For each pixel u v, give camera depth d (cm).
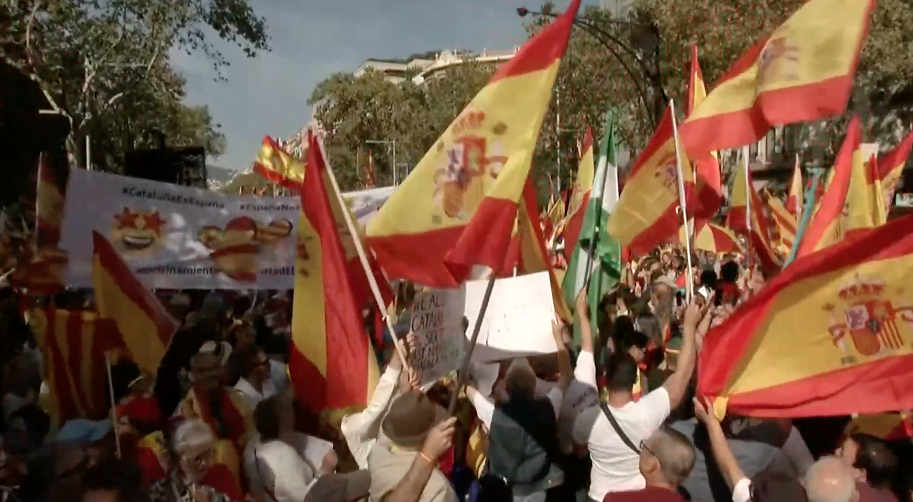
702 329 525
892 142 3167
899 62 2444
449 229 461
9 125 1346
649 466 403
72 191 692
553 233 1282
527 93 438
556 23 434
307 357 510
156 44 2553
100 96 2647
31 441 457
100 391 544
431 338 467
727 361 440
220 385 524
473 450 635
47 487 376
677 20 2575
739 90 567
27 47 1986
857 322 419
